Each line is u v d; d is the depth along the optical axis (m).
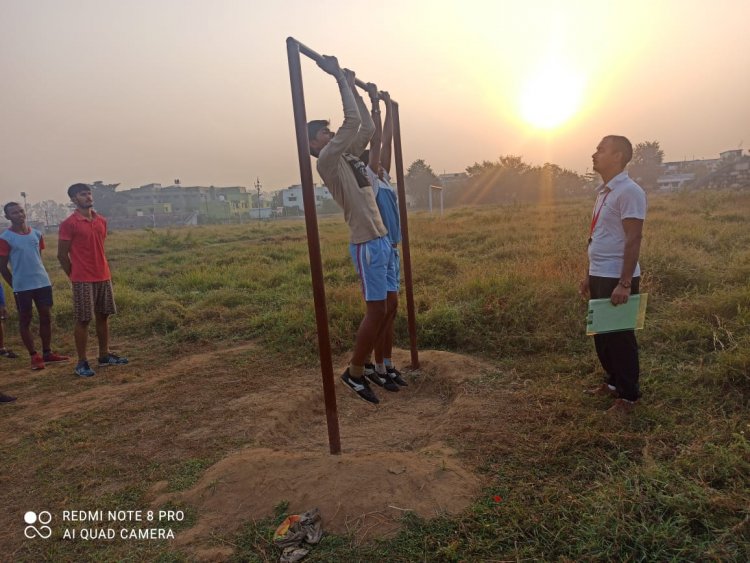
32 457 3.67
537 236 13.00
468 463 3.09
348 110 3.09
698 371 3.94
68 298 9.22
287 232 27.53
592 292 3.70
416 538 2.46
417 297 7.03
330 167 3.21
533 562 2.27
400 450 3.56
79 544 2.69
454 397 4.30
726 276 6.64
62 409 4.54
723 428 3.16
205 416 4.18
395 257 4.04
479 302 6.24
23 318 5.82
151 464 3.46
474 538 2.42
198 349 6.29
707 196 24.09
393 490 2.75
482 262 10.15
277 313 7.15
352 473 2.89
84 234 5.44
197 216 70.50
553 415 3.57
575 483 2.81
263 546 2.51
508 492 2.77
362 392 3.46
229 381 4.99
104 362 5.87
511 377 4.45
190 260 15.05
